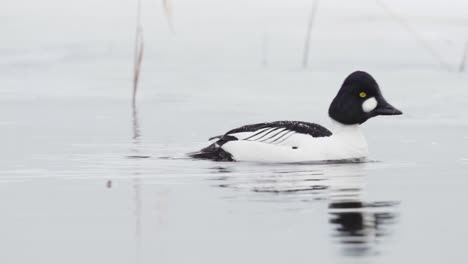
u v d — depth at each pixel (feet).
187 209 32.35
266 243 27.68
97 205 33.19
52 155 45.03
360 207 32.53
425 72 77.56
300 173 40.01
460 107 62.95
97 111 62.34
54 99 68.03
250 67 82.12
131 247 27.48
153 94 70.64
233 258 26.25
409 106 63.87
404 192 35.40
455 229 29.19
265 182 37.63
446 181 37.83
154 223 30.32
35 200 34.24
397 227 29.50
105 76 79.10
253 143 43.80
